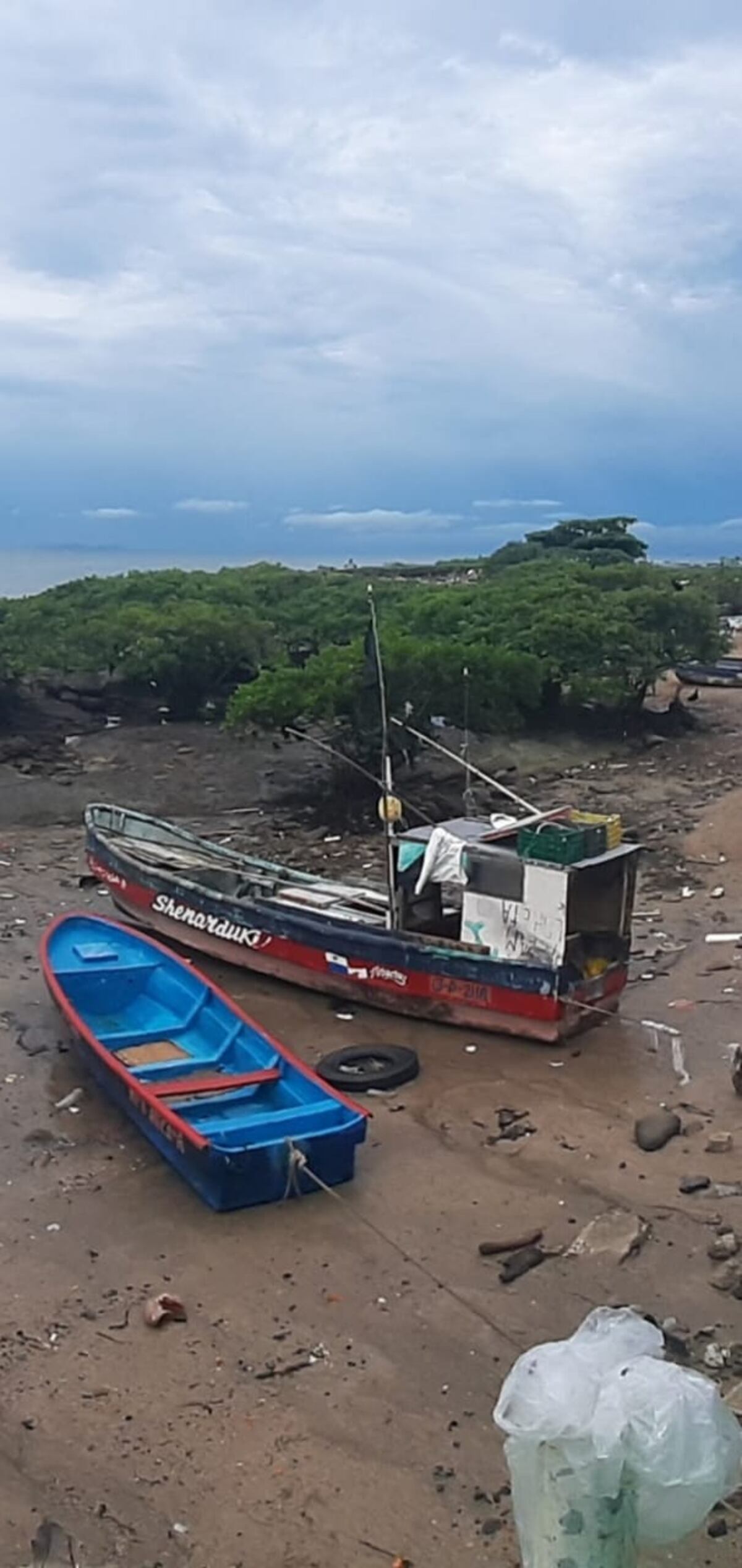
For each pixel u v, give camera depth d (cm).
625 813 2478
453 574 6575
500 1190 1116
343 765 2619
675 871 2073
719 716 3509
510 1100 1295
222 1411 832
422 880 1499
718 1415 497
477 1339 908
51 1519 738
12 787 2741
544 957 1415
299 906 1677
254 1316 935
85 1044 1282
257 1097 1222
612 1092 1308
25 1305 947
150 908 1750
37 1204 1090
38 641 3469
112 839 1945
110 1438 806
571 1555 477
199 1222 1061
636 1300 950
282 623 3806
